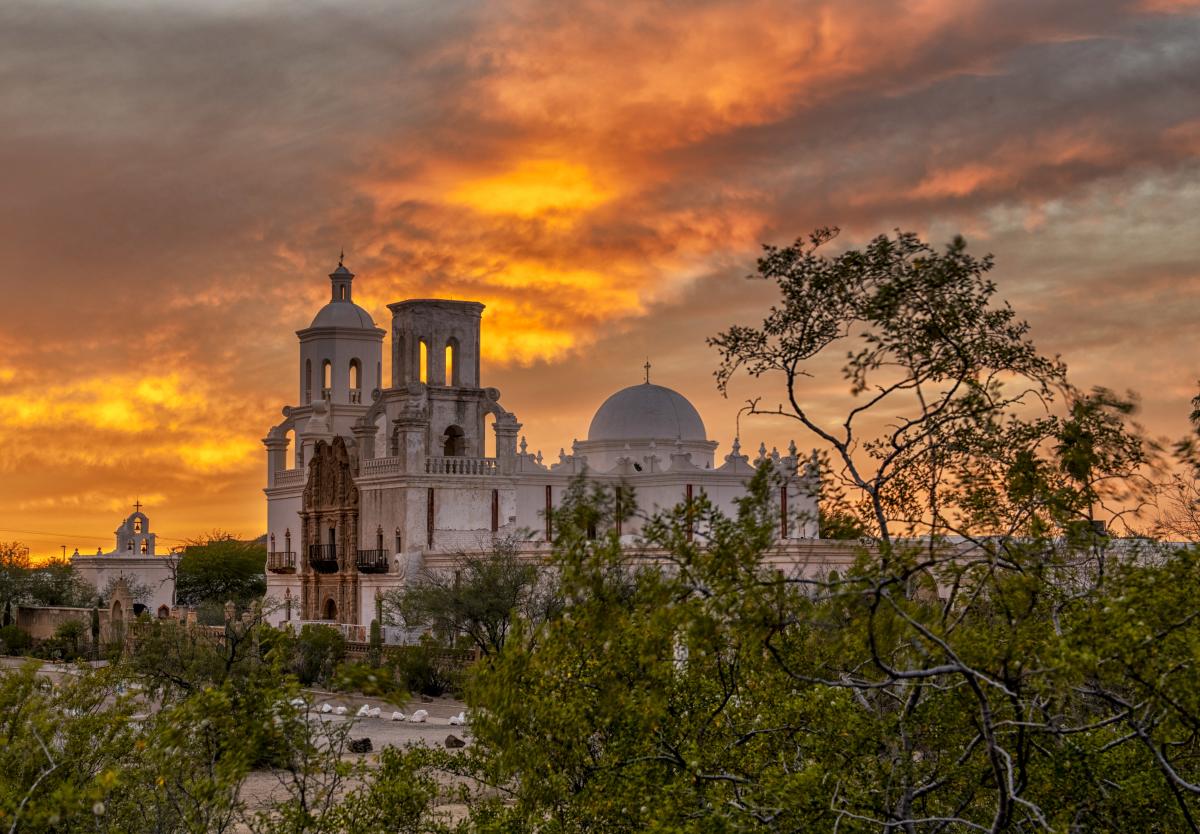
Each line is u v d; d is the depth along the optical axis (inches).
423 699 3336.6
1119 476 730.2
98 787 917.8
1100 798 802.2
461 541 4286.4
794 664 912.3
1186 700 671.8
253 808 1612.9
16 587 5880.9
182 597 6063.0
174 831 1081.4
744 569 721.0
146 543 6614.2
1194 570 708.0
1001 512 764.0
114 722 1170.6
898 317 718.5
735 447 4756.4
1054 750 791.1
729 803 805.9
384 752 1126.4
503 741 930.1
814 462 751.1
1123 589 701.9
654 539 748.0
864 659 884.0
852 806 799.7
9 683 1183.6
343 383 5088.6
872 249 703.1
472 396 4520.2
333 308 5147.6
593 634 820.0
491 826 957.8
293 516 4867.1
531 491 4475.9
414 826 1062.4
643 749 913.5
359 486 4456.2
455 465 4320.9
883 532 714.2
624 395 4785.9
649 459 4387.3
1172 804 794.2
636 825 891.4
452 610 3430.1
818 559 2048.5
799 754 898.1
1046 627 748.0
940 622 743.1
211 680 2194.9
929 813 853.2
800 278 710.5
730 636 797.2
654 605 746.2
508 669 928.9
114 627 4650.6
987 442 766.5
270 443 5022.1
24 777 1104.8
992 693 784.3
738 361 735.7
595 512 776.3
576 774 949.8
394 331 4544.8
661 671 906.7
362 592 4392.2
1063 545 763.4
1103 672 683.4
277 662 1035.9
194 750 1088.2
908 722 824.3
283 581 4820.4
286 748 1037.2
